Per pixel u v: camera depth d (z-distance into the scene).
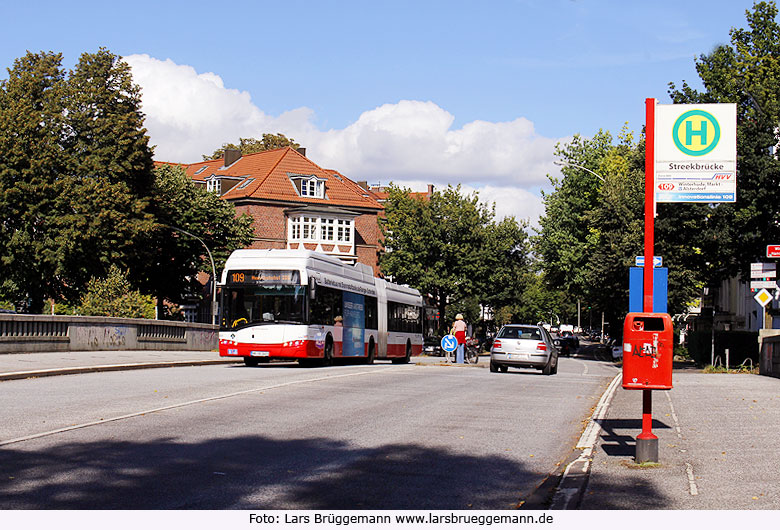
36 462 8.92
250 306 27.33
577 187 67.06
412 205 74.69
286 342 26.97
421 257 74.25
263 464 9.20
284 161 82.88
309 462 9.41
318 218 80.00
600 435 11.84
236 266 27.56
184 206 67.12
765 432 12.11
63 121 54.88
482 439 11.55
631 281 10.29
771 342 26.39
